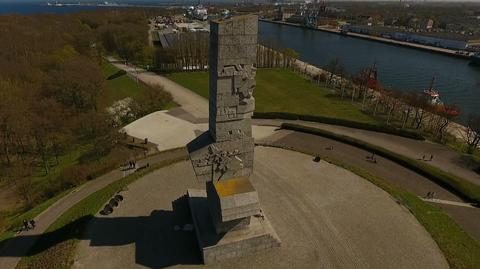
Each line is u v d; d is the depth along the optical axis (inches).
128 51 5408.5
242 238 1336.1
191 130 2738.7
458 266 1294.3
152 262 1314.0
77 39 5064.0
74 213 1624.0
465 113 3777.1
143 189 1785.2
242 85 1226.6
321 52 7308.1
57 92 2947.8
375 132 2751.0
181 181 1867.6
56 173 2224.4
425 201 1812.3
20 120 2357.3
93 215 1567.4
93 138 2516.0
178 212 1598.2
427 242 1423.5
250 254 1359.5
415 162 2165.4
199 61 5108.3
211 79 1245.1
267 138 2586.1
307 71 5093.5
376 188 1819.6
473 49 6978.4
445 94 4478.3
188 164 2048.5
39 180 2196.1
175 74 4731.8
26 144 2522.1
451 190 1927.9
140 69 5064.0
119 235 1449.3
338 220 1551.4
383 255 1350.9
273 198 1711.4
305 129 2687.0
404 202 1694.1
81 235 1444.4
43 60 3722.9
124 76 4515.3
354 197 1732.3
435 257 1344.7
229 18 1152.2
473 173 2142.0
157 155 2269.9
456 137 2891.2
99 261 1311.5
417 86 4810.5
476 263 1334.9
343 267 1294.3
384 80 5128.0
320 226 1509.6
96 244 1397.6
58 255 1339.8
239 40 1156.5
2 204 1991.9
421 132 2842.0
